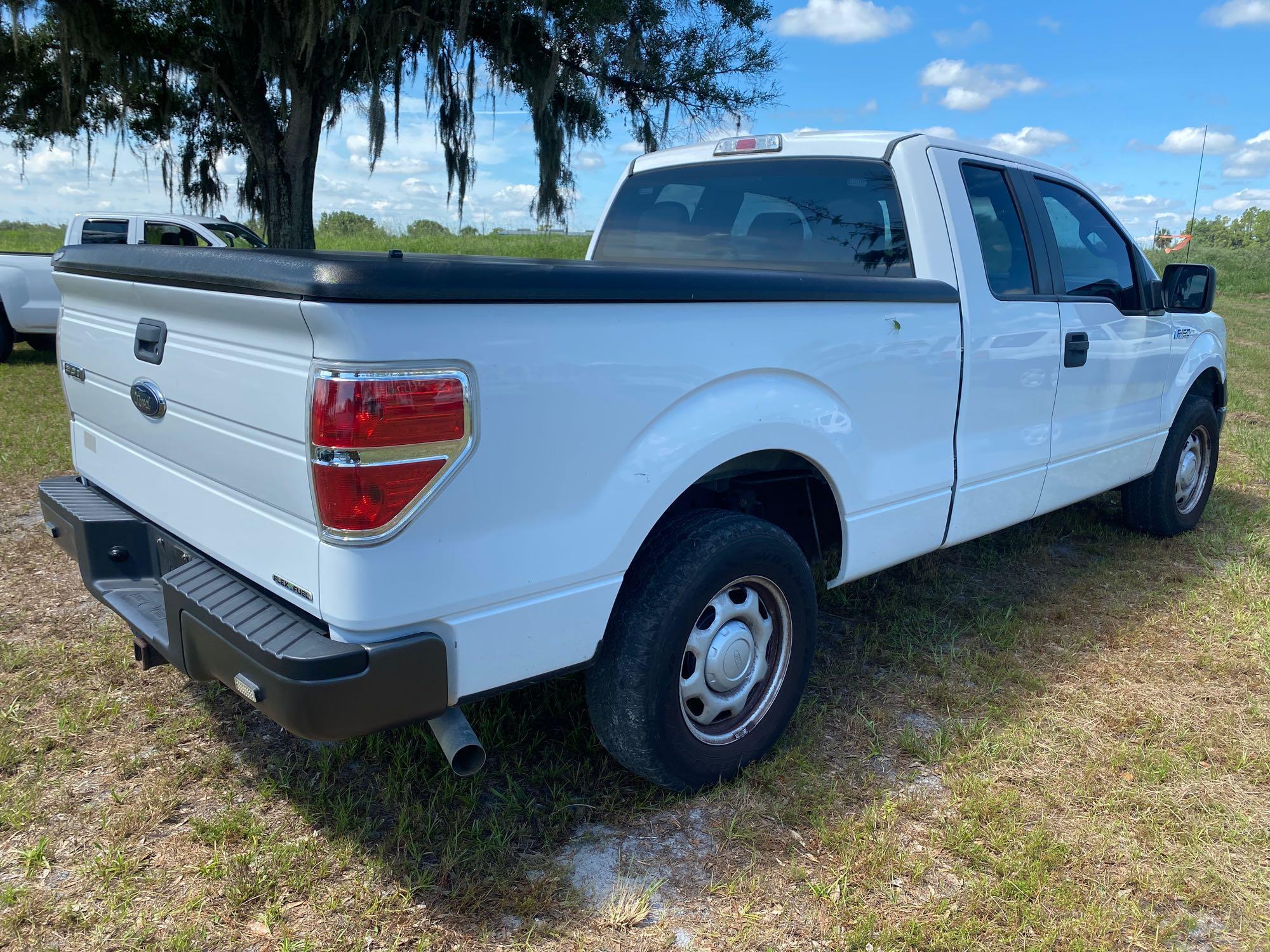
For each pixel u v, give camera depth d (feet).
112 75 38.09
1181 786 9.29
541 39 38.88
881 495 10.16
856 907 7.47
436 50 35.99
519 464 6.86
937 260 10.73
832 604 13.60
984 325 11.12
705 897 7.61
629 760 8.41
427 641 6.64
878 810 8.71
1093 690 11.25
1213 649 12.41
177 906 7.32
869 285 9.50
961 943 7.08
